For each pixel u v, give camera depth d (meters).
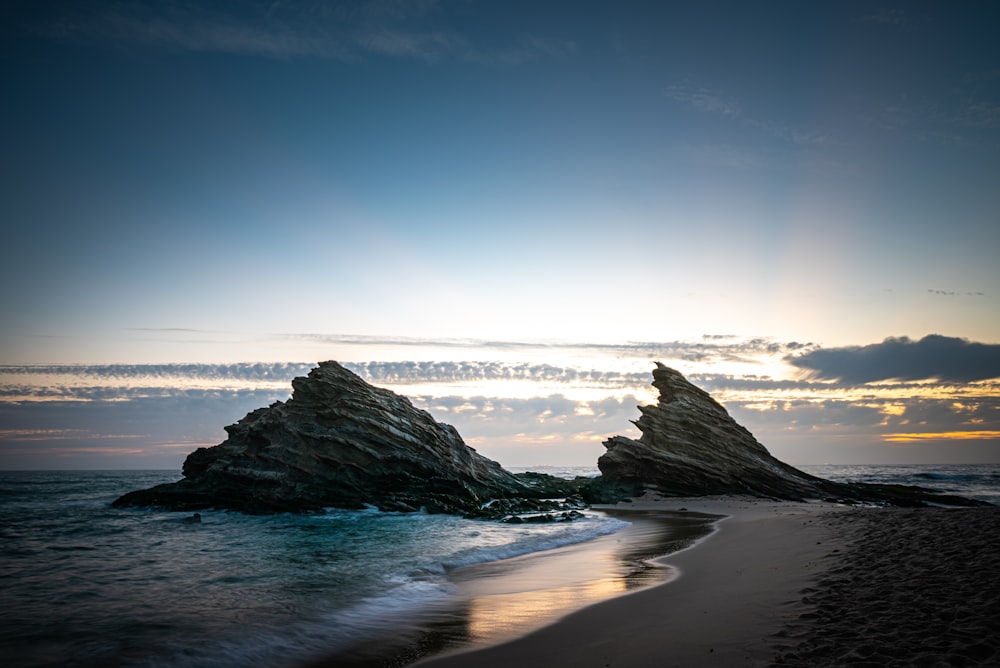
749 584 15.84
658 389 65.62
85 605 16.92
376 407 52.78
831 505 48.66
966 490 73.00
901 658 8.98
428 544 29.38
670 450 59.28
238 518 42.00
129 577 21.25
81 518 42.88
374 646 12.77
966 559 14.86
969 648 9.05
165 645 13.08
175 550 28.00
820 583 14.52
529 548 28.19
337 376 53.94
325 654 12.38
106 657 12.37
